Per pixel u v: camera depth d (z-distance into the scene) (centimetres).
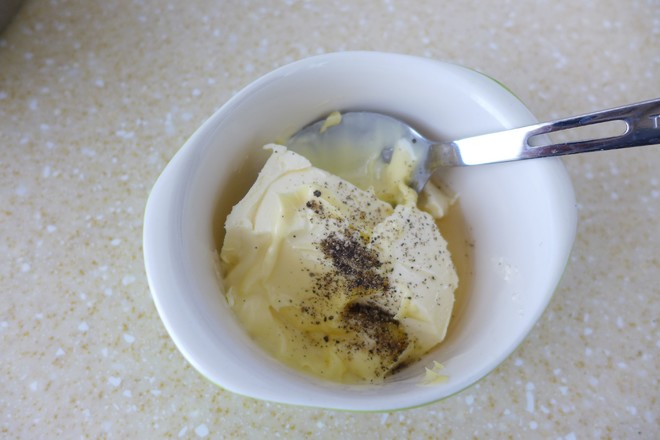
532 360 24
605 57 29
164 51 28
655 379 24
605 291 25
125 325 25
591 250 26
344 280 22
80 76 28
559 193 21
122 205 26
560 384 24
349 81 22
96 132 27
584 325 25
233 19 29
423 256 22
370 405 18
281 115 22
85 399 24
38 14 29
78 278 25
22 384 24
